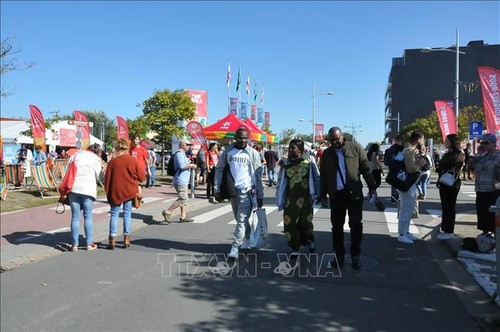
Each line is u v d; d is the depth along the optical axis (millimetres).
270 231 9305
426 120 61188
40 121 17750
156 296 5301
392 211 12195
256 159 7023
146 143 20438
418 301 5113
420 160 7910
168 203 13727
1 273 6281
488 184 7047
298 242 6859
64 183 7512
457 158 7859
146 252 7465
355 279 5914
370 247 7742
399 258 6988
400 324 4496
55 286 5691
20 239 8344
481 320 4605
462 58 93750
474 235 8172
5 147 25750
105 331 4355
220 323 4520
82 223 10109
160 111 25688
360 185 6348
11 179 16328
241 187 6883
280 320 4590
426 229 9445
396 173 7922
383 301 5109
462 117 45594
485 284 5652
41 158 19422
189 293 5398
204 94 33938
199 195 16438
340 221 6469
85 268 6508
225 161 7027
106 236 8734
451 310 4852
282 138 74812
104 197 14906
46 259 7062
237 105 36188
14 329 4414
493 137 7145
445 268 6438
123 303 5082
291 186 6816
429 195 16188
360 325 4469
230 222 10508
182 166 10320
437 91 95812
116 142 7801
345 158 6336
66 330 4387
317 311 4816
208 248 7723
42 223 10055
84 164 7609
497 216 4801
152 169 19953
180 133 25516
